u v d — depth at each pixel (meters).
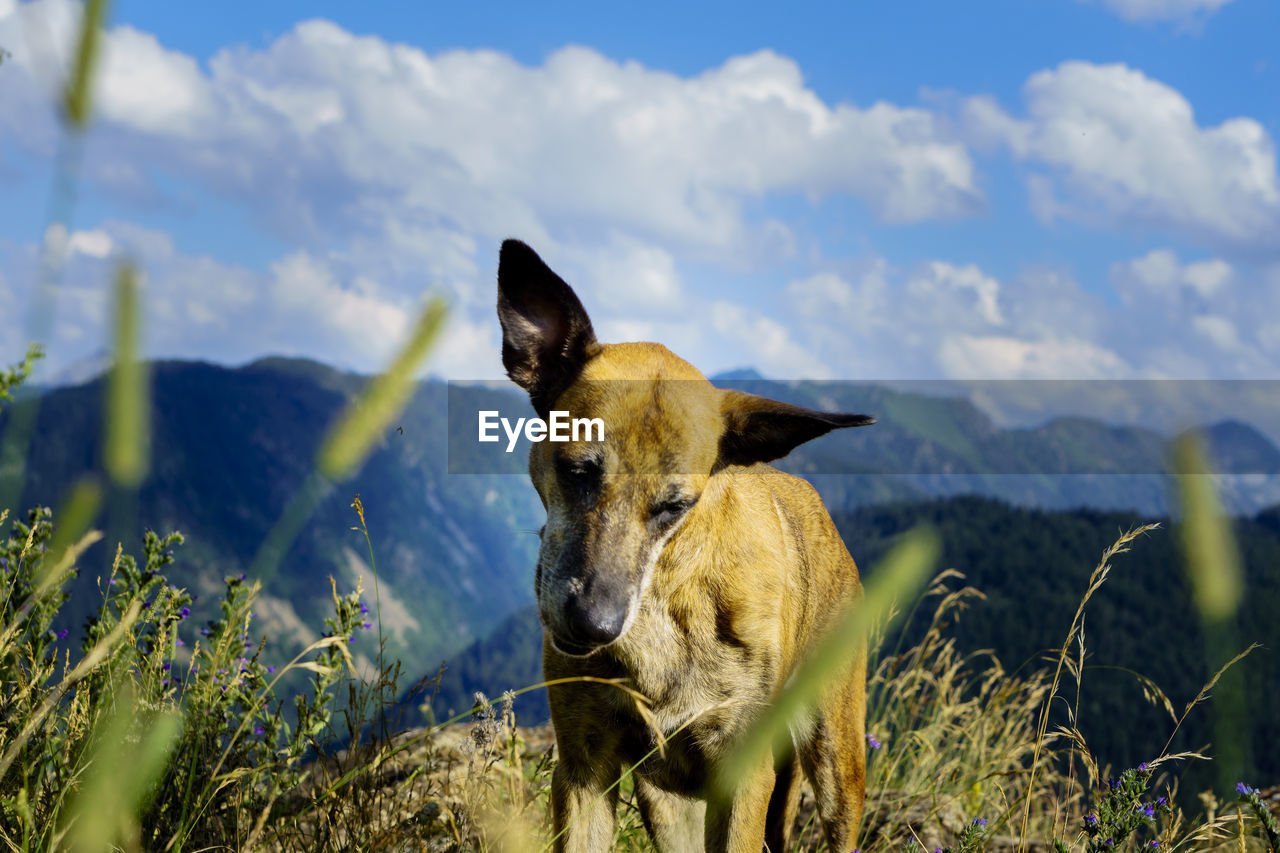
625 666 3.48
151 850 2.37
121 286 1.27
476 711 2.96
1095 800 3.12
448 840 3.03
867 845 4.36
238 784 2.73
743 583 3.59
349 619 3.04
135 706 2.35
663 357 3.71
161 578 3.02
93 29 1.26
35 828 2.29
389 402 1.40
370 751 2.92
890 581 1.12
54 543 1.41
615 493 3.34
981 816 4.25
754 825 3.52
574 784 3.59
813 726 4.09
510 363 3.75
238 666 2.91
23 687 2.68
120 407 1.27
